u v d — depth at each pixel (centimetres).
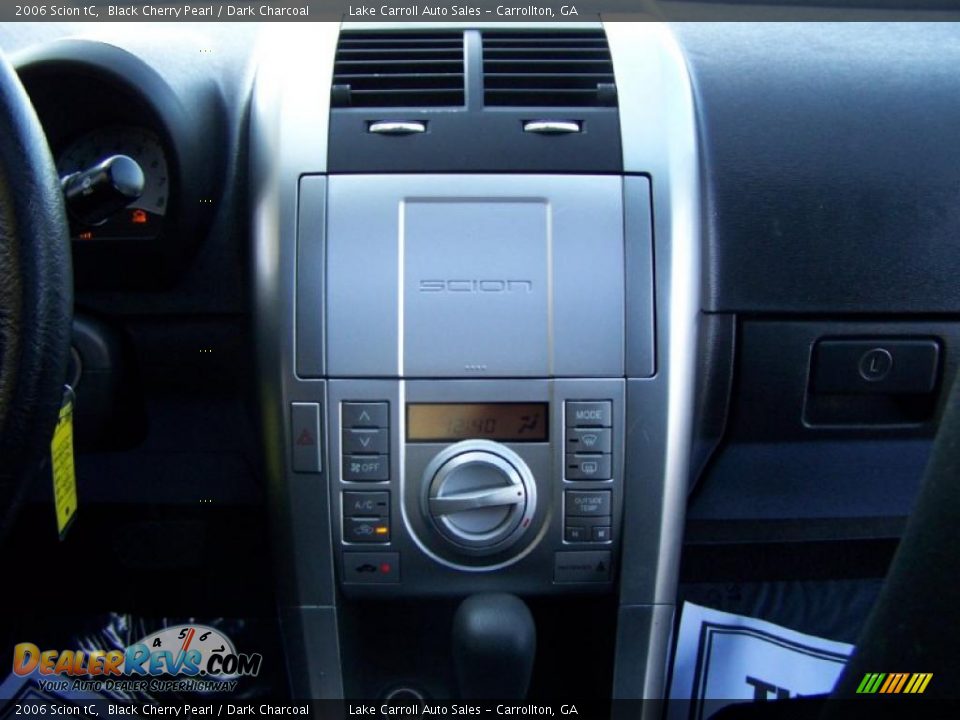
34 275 73
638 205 110
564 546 112
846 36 128
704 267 117
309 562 113
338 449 110
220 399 125
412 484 111
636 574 113
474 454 110
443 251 109
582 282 109
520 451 110
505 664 110
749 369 122
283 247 109
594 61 117
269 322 110
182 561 138
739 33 127
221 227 120
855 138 119
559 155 110
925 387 123
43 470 124
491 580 114
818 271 119
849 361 122
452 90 114
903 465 128
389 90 114
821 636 138
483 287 109
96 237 115
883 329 122
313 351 109
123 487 130
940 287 120
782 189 118
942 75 123
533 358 109
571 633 135
